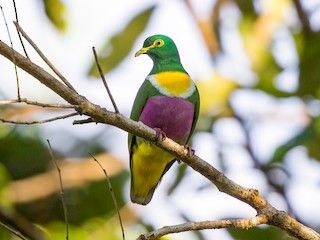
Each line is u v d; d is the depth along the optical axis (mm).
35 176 12898
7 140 13008
